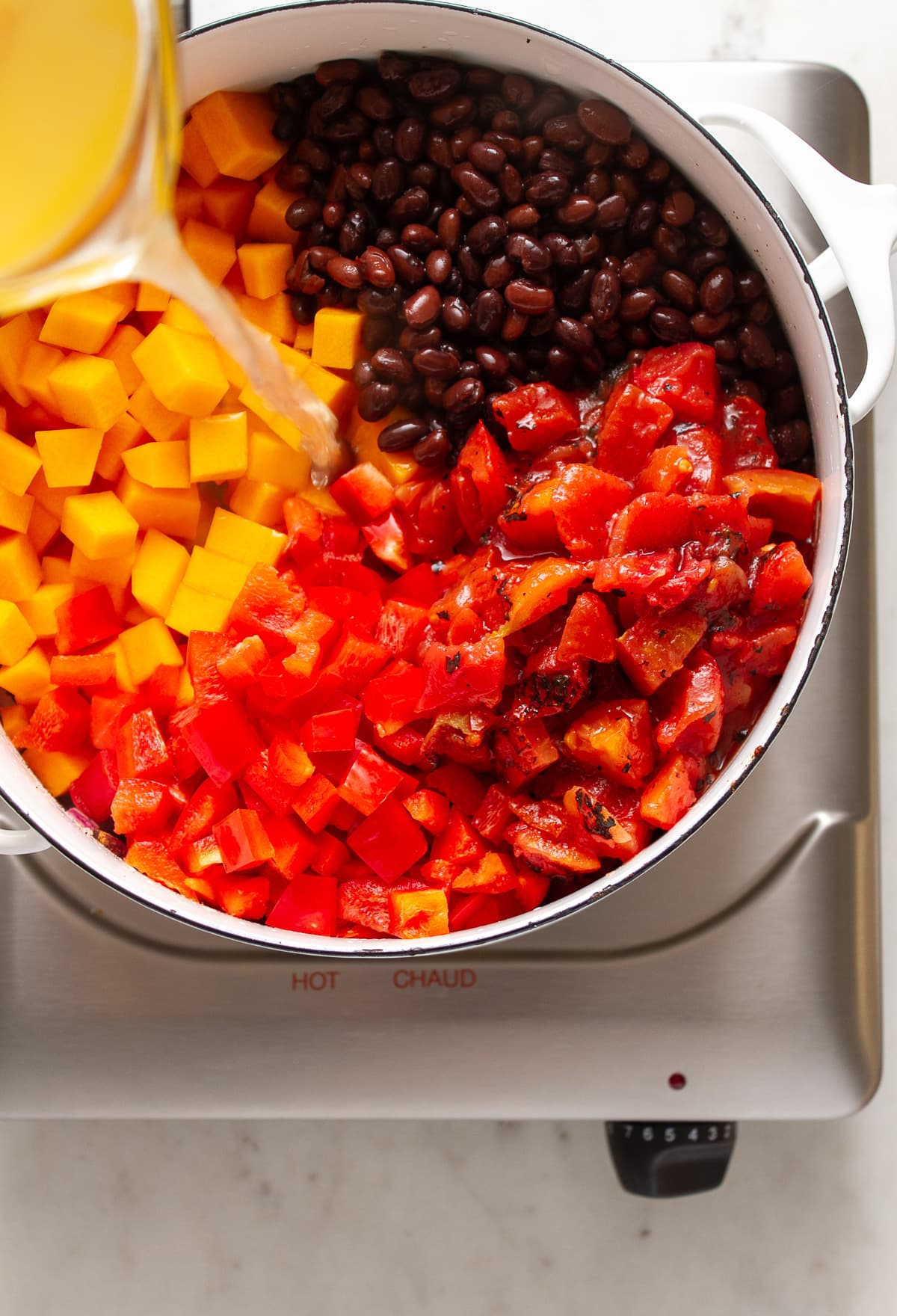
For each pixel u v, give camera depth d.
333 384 0.63
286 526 0.63
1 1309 0.69
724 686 0.60
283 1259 0.69
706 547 0.59
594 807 0.60
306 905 0.61
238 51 0.59
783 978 0.64
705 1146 0.65
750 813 0.65
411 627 0.62
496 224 0.61
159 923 0.64
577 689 0.60
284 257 0.63
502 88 0.61
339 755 0.62
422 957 0.64
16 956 0.64
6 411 0.62
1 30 0.52
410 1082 0.64
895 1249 0.69
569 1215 0.69
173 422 0.62
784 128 0.60
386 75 0.61
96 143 0.53
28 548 0.63
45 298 0.55
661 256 0.62
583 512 0.60
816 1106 0.65
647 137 0.61
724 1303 0.69
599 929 0.64
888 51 0.68
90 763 0.63
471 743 0.61
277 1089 0.64
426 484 0.63
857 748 0.65
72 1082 0.64
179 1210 0.69
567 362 0.62
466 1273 0.69
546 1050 0.64
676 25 0.67
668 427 0.61
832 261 0.63
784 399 0.62
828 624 0.59
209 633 0.62
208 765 0.61
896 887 0.69
